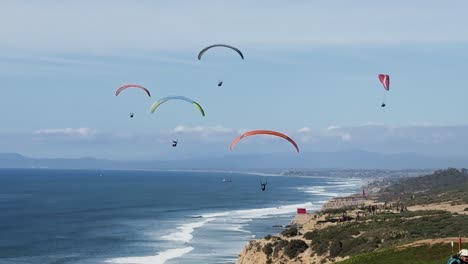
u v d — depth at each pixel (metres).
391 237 77.81
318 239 83.31
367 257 50.22
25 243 124.19
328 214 141.00
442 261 43.72
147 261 99.50
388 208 153.38
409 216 112.19
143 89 54.44
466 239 50.41
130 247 115.81
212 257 101.50
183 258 101.00
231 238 125.00
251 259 83.56
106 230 145.25
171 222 162.00
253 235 130.00
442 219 96.00
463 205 143.00
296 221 146.25
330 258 75.75
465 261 25.92
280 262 79.25
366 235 81.88
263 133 48.50
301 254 80.19
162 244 118.56
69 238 131.25
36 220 172.00
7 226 156.75
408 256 47.66
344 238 83.06
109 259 102.81
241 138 48.25
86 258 104.88
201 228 144.88
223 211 199.50
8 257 106.88
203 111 50.97
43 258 105.94
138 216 181.88
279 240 86.50
